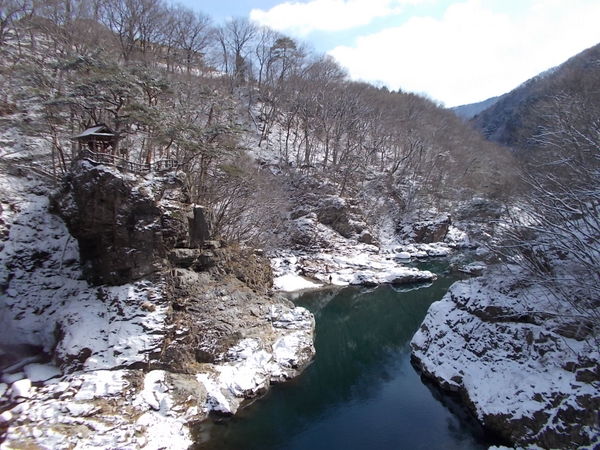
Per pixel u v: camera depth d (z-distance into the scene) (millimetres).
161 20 51500
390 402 19016
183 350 18688
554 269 18234
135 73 28312
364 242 51125
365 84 87812
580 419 13227
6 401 15469
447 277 41969
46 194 25875
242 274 25219
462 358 19453
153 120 25422
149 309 19062
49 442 13555
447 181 66375
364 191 59344
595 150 16875
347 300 35656
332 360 23703
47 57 35219
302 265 41719
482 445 15359
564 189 16031
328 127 62344
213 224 25703
